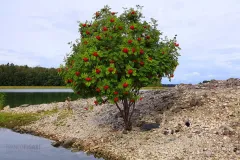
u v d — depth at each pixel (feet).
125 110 51.75
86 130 57.72
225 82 71.20
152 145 44.06
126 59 47.01
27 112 83.51
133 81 47.96
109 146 47.09
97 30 50.26
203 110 51.88
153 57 49.93
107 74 45.01
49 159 44.91
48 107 85.81
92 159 44.24
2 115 81.35
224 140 41.52
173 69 52.34
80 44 52.06
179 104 56.49
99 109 70.23
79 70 47.19
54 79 335.26
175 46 52.29
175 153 40.11
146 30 50.90
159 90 71.77
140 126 52.42
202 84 71.92
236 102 51.96
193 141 42.83
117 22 47.60
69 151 49.37
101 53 45.47
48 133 61.98
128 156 41.91
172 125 49.44
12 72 341.21
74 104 83.20
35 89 258.98
